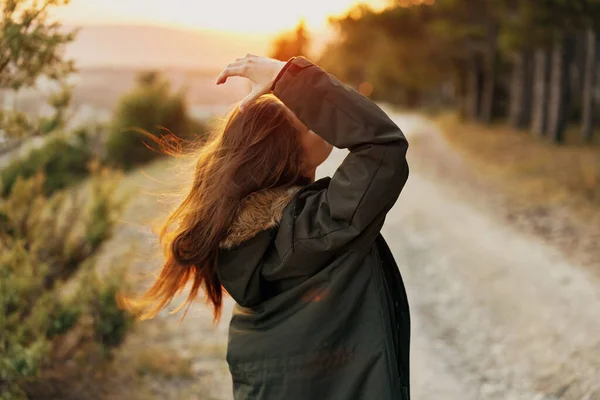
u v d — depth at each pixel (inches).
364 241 60.9
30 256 143.3
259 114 65.7
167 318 222.4
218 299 73.9
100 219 161.5
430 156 804.0
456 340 214.7
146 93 696.4
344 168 59.6
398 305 67.3
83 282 160.4
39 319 138.3
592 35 762.8
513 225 385.4
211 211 65.1
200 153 70.3
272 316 64.5
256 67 64.1
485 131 1047.0
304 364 61.8
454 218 414.0
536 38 695.7
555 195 458.0
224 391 172.6
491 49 1040.8
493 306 240.4
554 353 190.7
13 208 148.1
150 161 675.4
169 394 166.9
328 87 59.5
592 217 382.0
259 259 64.1
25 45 116.3
